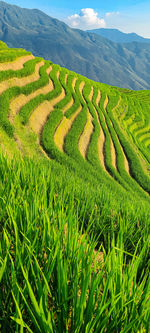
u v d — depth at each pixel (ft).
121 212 27.50
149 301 8.34
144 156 207.51
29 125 116.47
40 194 17.11
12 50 197.67
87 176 98.89
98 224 22.77
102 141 176.55
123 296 8.71
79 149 142.82
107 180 114.01
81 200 26.58
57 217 14.11
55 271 9.91
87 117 187.73
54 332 7.88
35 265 9.23
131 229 21.84
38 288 8.00
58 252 8.80
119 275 8.82
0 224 14.01
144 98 401.70
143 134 269.85
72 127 161.07
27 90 142.61
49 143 115.34
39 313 6.97
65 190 24.12
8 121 97.30
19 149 90.58
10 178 18.51
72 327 8.23
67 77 239.09
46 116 146.41
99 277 8.61
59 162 107.14
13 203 14.39
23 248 10.14
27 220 12.43
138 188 137.39
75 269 9.61
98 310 7.64
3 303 9.20
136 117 285.43
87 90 248.11
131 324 7.49
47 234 11.45
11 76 141.49
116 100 283.79
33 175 23.04
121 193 96.27
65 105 176.24
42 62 219.00
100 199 29.32
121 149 181.98
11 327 8.31
